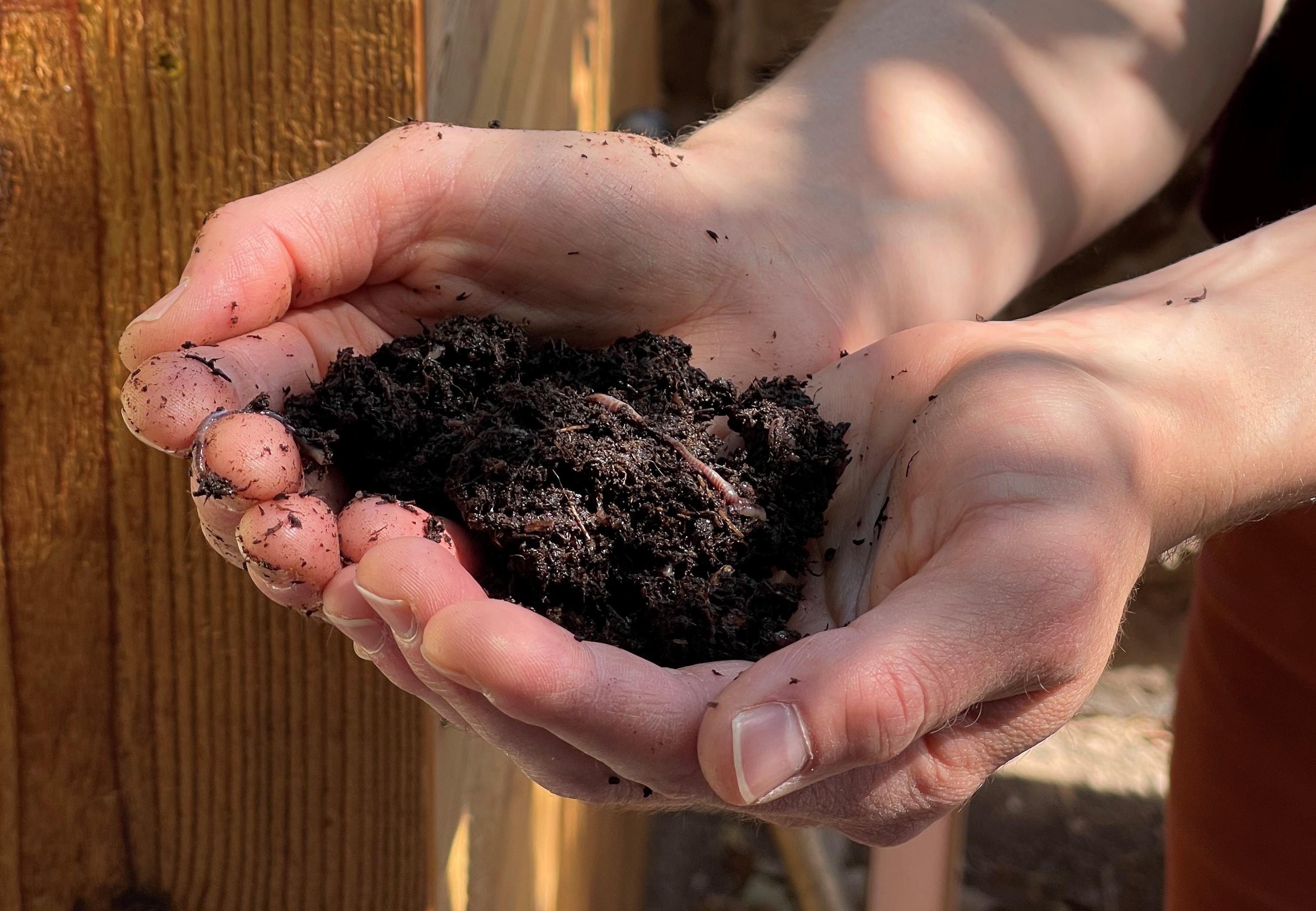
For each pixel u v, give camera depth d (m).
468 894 0.43
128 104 0.35
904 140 0.43
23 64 0.34
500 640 0.30
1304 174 0.45
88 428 0.36
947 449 0.33
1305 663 0.43
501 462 0.35
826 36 0.46
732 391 0.38
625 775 0.31
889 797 0.32
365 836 0.38
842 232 0.41
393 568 0.31
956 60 0.44
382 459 0.36
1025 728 0.32
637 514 0.36
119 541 0.36
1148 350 0.35
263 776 0.38
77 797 0.37
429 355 0.37
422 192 0.37
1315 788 0.43
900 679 0.30
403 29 0.35
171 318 0.34
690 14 1.18
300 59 0.35
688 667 0.31
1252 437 0.34
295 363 0.36
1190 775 0.47
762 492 0.36
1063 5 0.46
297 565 0.33
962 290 0.44
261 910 0.38
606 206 0.38
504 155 0.37
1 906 0.37
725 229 0.40
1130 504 0.32
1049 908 0.77
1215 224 0.48
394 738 0.38
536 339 0.40
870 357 0.38
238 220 0.35
